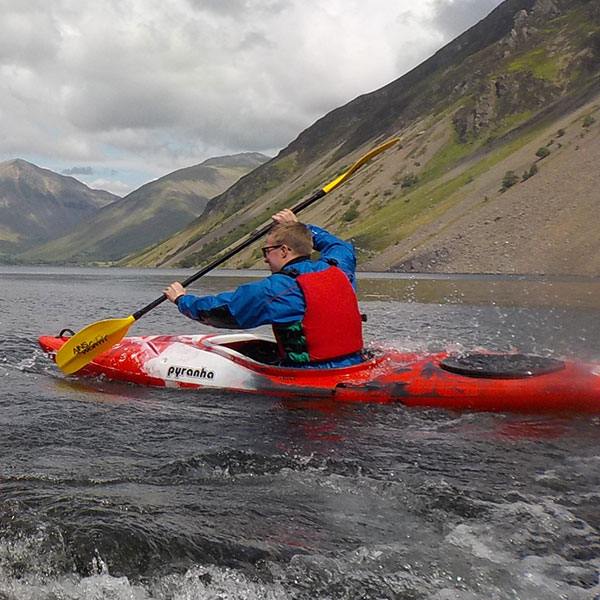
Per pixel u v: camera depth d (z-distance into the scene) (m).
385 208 143.12
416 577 2.68
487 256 85.94
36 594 2.52
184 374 6.56
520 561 2.82
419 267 93.44
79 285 43.09
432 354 6.48
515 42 199.62
